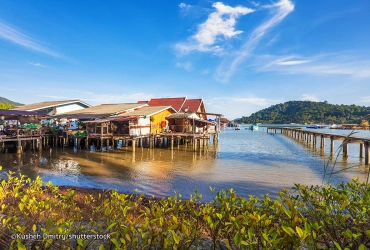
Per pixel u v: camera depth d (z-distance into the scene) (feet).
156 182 42.32
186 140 99.55
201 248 12.41
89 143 89.56
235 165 58.08
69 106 111.65
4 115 72.59
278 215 11.40
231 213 11.68
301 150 89.20
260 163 60.90
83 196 30.14
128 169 52.65
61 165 55.93
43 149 80.18
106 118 82.02
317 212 11.48
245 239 9.09
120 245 9.20
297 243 8.35
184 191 37.42
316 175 48.03
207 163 60.54
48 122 103.40
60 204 16.47
